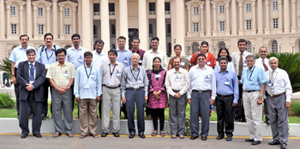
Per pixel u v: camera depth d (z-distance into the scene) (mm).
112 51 14086
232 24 68438
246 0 67625
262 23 66438
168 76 14188
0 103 20969
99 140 13625
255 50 67062
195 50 71312
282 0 64875
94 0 68812
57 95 14008
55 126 14250
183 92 13914
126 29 58375
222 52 15594
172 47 65750
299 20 63281
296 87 21562
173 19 66125
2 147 12453
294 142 13547
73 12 72438
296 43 63812
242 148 12562
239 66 15500
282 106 12727
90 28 63469
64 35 72125
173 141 13594
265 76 13086
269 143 13148
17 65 14906
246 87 13312
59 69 13992
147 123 14945
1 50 67500
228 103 13727
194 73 13914
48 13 71250
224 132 14867
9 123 15078
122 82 14297
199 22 70750
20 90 13711
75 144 12945
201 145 12953
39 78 13680
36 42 69938
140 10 58688
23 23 70250
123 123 14984
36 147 12469
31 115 15164
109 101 14266
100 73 14266
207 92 13781
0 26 67938
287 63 21094
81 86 13898
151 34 74062
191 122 14016
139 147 12633
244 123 14688
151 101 14320
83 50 15305
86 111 14078
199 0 70188
